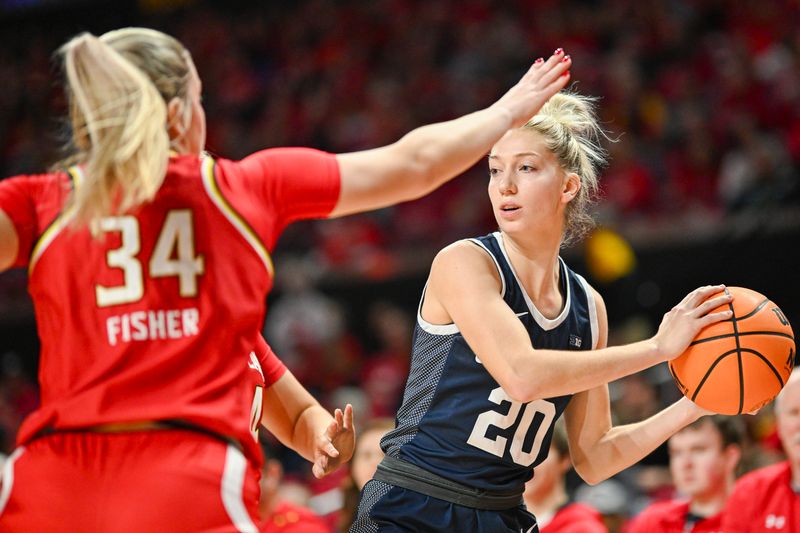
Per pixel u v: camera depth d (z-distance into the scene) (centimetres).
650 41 2334
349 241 2088
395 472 550
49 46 3250
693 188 1914
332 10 2962
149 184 381
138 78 392
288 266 2052
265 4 3108
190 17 3212
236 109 2809
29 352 2050
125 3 3322
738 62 2134
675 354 506
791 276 1575
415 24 2753
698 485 827
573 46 2420
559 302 560
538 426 547
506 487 550
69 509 373
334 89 2694
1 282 2241
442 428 541
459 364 537
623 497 1174
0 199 390
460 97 2458
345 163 413
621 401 1338
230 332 396
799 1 2236
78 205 381
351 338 1903
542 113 557
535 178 539
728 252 1603
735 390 509
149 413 380
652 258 1631
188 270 393
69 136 425
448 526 535
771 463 936
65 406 383
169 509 372
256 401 476
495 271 533
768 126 1986
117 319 387
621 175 1944
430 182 412
